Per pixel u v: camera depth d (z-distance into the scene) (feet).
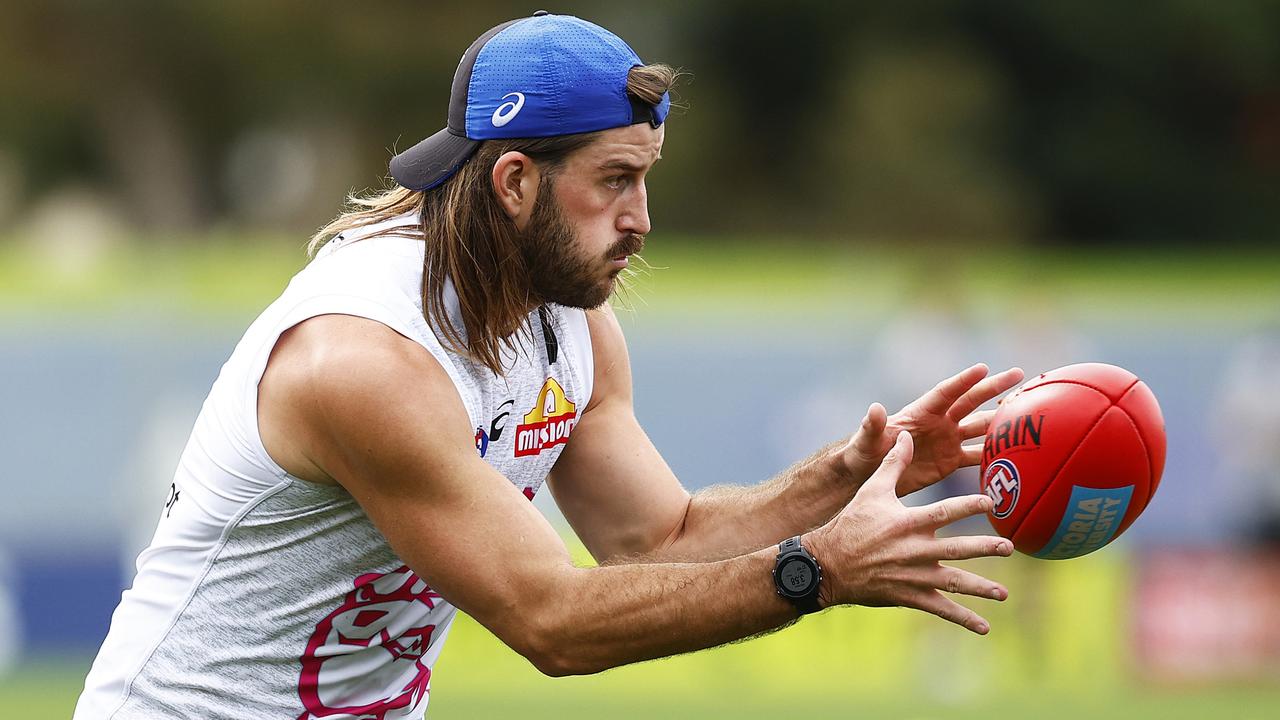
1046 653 123.24
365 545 39.06
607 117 38.19
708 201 327.26
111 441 124.98
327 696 40.65
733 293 135.54
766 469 131.85
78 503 124.36
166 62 305.12
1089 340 132.98
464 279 38.58
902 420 43.21
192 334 126.62
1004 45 335.67
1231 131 333.83
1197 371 132.26
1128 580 124.16
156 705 39.88
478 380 39.14
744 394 131.95
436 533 37.19
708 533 44.96
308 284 38.58
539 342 41.01
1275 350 130.31
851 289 138.31
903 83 312.50
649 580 37.04
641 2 330.75
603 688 120.78
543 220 38.63
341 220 41.39
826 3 330.75
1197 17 324.80
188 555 39.75
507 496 37.58
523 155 38.17
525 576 37.04
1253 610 124.26
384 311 37.58
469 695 116.67
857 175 308.19
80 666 121.08
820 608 36.55
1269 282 144.87
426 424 36.91
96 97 306.76
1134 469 40.60
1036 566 122.72
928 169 304.30
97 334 125.29
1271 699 118.21
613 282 39.91
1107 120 329.31
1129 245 330.95
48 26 297.94
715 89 334.24
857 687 122.52
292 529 38.99
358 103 311.68
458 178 38.86
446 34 302.25
